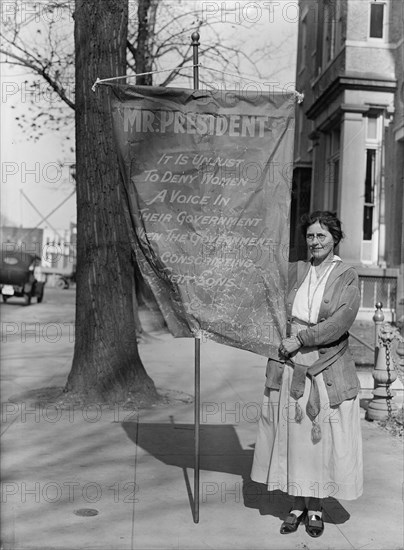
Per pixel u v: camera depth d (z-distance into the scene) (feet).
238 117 14.02
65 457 18.72
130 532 13.88
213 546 13.37
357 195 49.55
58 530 13.88
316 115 57.88
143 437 20.86
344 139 49.85
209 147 14.06
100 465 18.08
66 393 25.31
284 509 15.33
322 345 13.71
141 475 17.35
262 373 32.83
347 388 13.70
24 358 35.96
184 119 14.02
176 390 27.96
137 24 43.70
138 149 14.02
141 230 14.12
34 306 72.84
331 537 13.94
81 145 25.13
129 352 25.48
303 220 14.64
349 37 48.85
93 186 25.04
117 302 25.30
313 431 13.56
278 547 13.42
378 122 50.03
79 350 25.50
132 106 13.98
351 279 14.03
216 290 14.17
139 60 43.62
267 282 14.15
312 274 14.37
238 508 15.30
